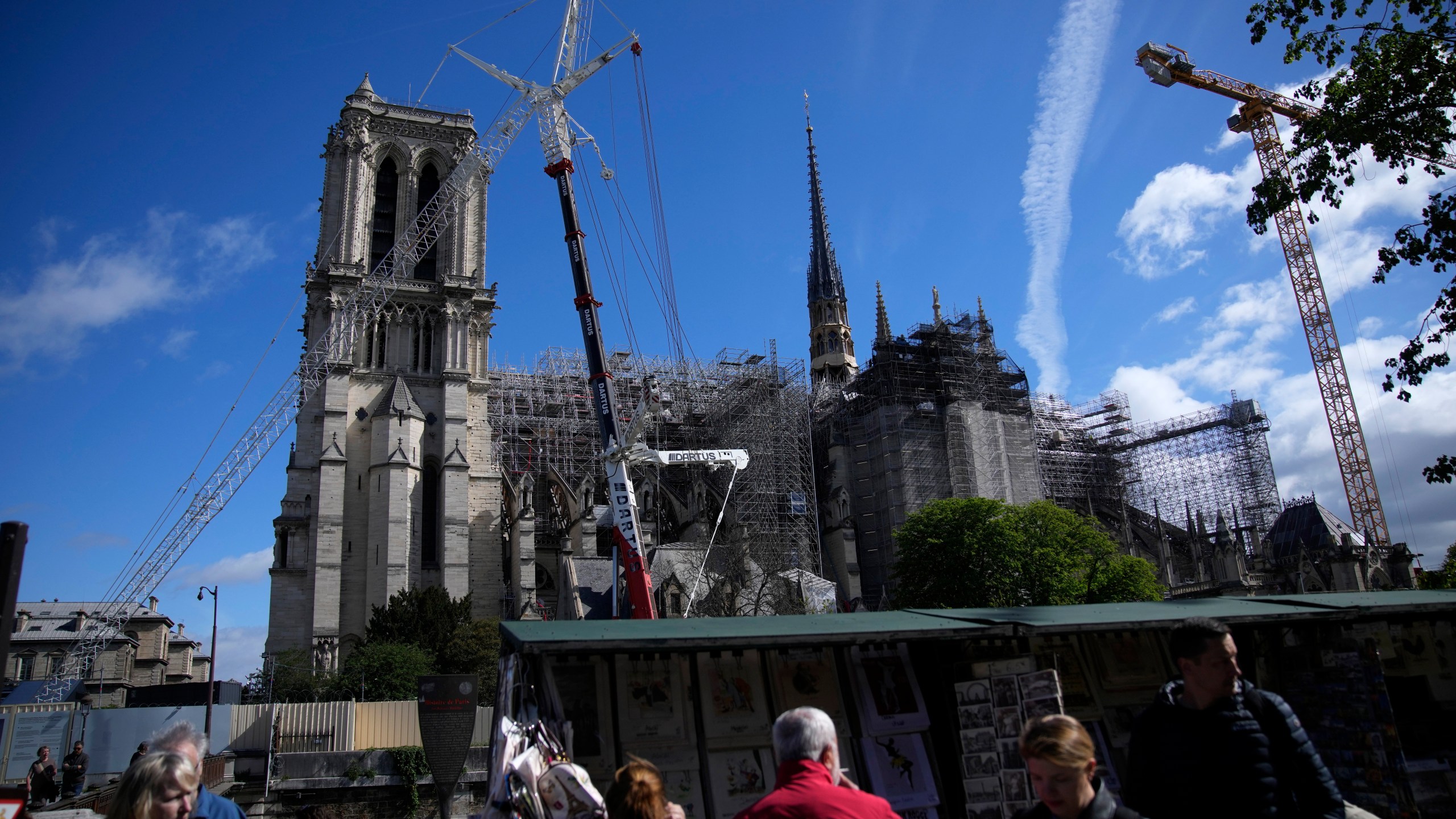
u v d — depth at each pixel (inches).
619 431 2578.7
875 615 719.7
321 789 1930.4
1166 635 773.3
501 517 4192.9
